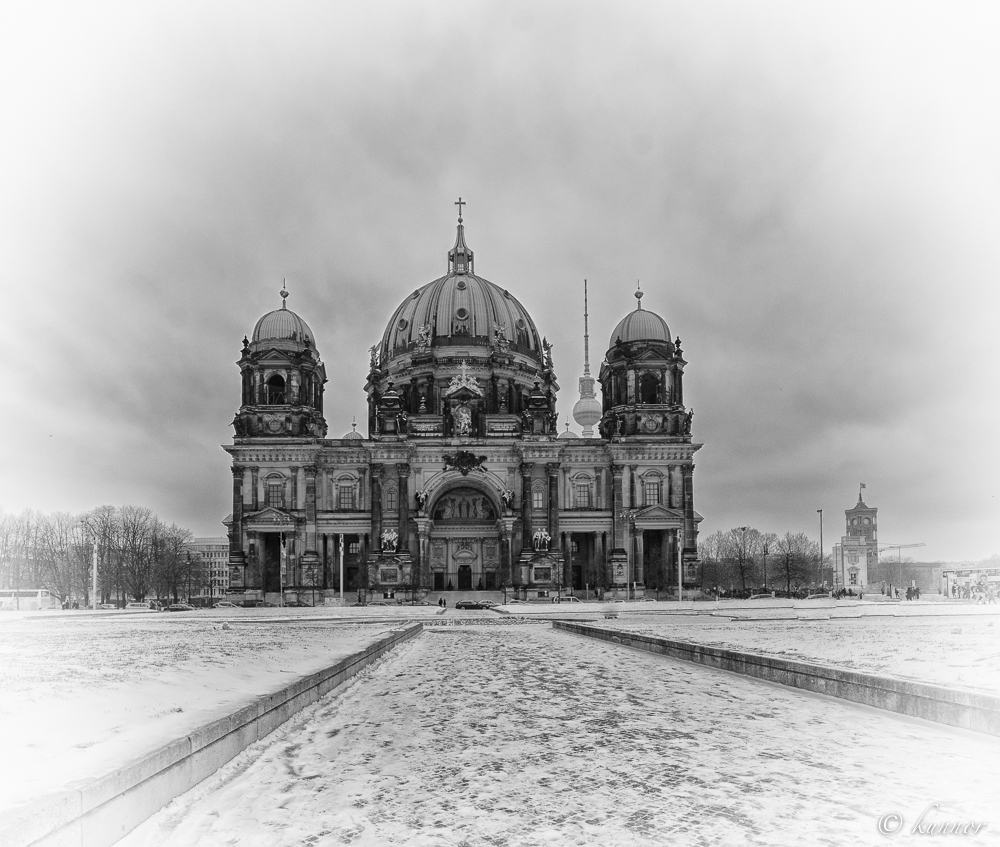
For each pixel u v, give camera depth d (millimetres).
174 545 173750
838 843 10750
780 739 16750
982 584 142000
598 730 17891
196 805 12844
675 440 122625
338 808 12562
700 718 19219
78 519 185750
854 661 24531
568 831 11359
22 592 139875
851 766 14508
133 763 11750
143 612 98938
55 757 12148
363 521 121375
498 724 18812
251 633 45844
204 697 18000
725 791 13031
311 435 123250
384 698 23188
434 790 13406
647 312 129375
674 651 34594
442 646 42688
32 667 23609
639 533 121062
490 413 135625
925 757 15117
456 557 128125
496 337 139375
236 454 120625
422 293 146875
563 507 124125
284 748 16688
